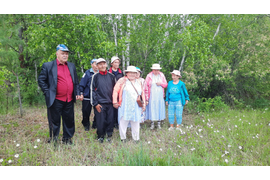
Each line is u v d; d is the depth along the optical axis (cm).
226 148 365
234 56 795
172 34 664
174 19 689
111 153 334
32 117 576
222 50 775
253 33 749
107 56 679
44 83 328
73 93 357
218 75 743
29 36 722
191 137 423
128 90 377
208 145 379
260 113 674
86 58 691
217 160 312
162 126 539
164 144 385
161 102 497
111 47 626
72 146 351
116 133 449
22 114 584
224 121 554
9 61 546
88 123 477
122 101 380
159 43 663
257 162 308
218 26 799
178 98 488
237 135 430
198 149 358
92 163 302
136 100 378
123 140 393
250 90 829
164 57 727
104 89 381
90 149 352
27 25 742
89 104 459
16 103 704
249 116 621
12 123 498
